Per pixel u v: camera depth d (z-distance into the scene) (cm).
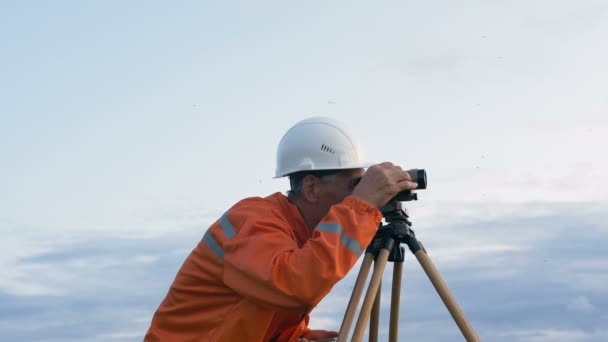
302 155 486
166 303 492
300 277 426
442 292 466
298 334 531
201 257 476
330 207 476
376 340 519
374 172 454
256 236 445
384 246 477
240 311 461
